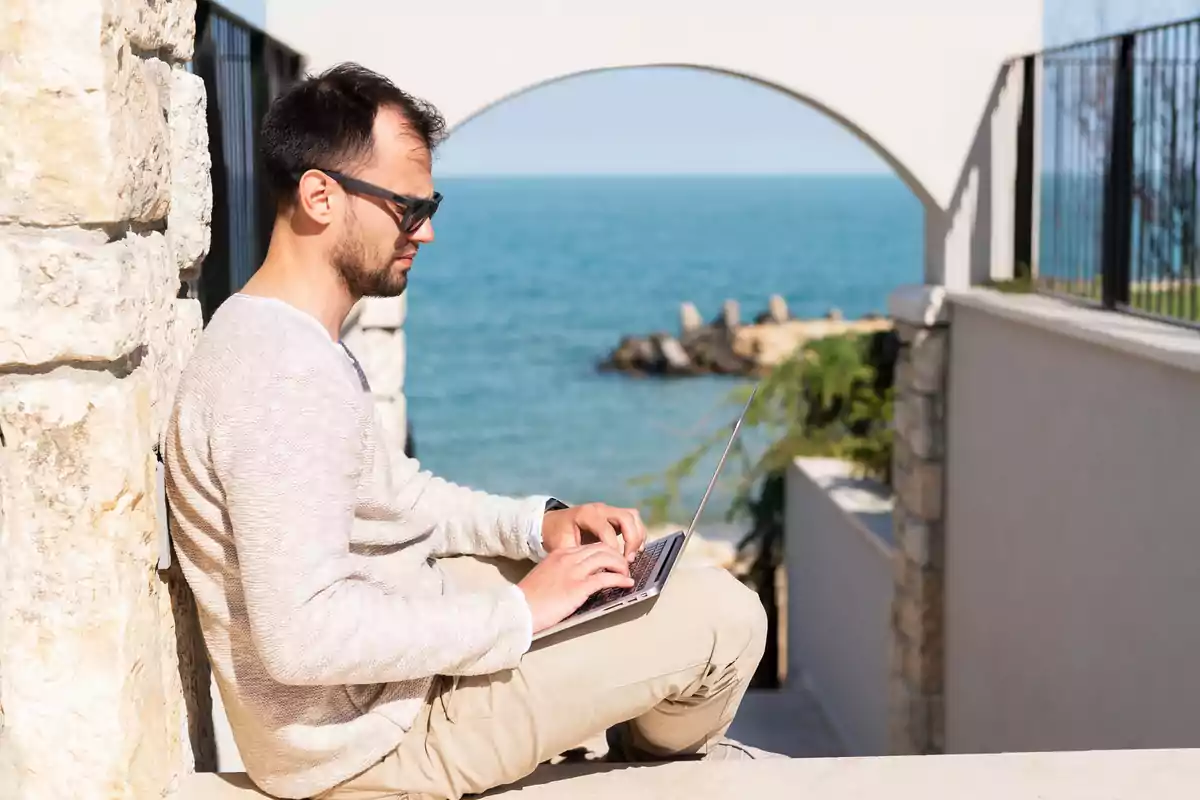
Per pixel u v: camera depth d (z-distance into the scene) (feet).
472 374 158.71
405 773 6.54
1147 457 13.62
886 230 308.19
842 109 19.44
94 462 6.00
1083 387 15.35
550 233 300.61
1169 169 14.44
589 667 6.64
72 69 5.65
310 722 6.27
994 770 7.36
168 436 6.15
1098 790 7.10
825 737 28.32
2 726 6.11
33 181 5.72
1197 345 12.89
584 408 135.85
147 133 6.37
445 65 18.53
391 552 6.75
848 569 27.07
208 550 6.12
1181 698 12.80
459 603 6.27
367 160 6.13
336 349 6.16
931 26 19.44
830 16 19.25
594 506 7.70
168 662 6.73
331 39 18.33
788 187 528.22
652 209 370.53
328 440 5.70
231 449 5.62
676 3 18.83
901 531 22.34
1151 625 13.55
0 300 5.76
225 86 11.73
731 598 6.98
